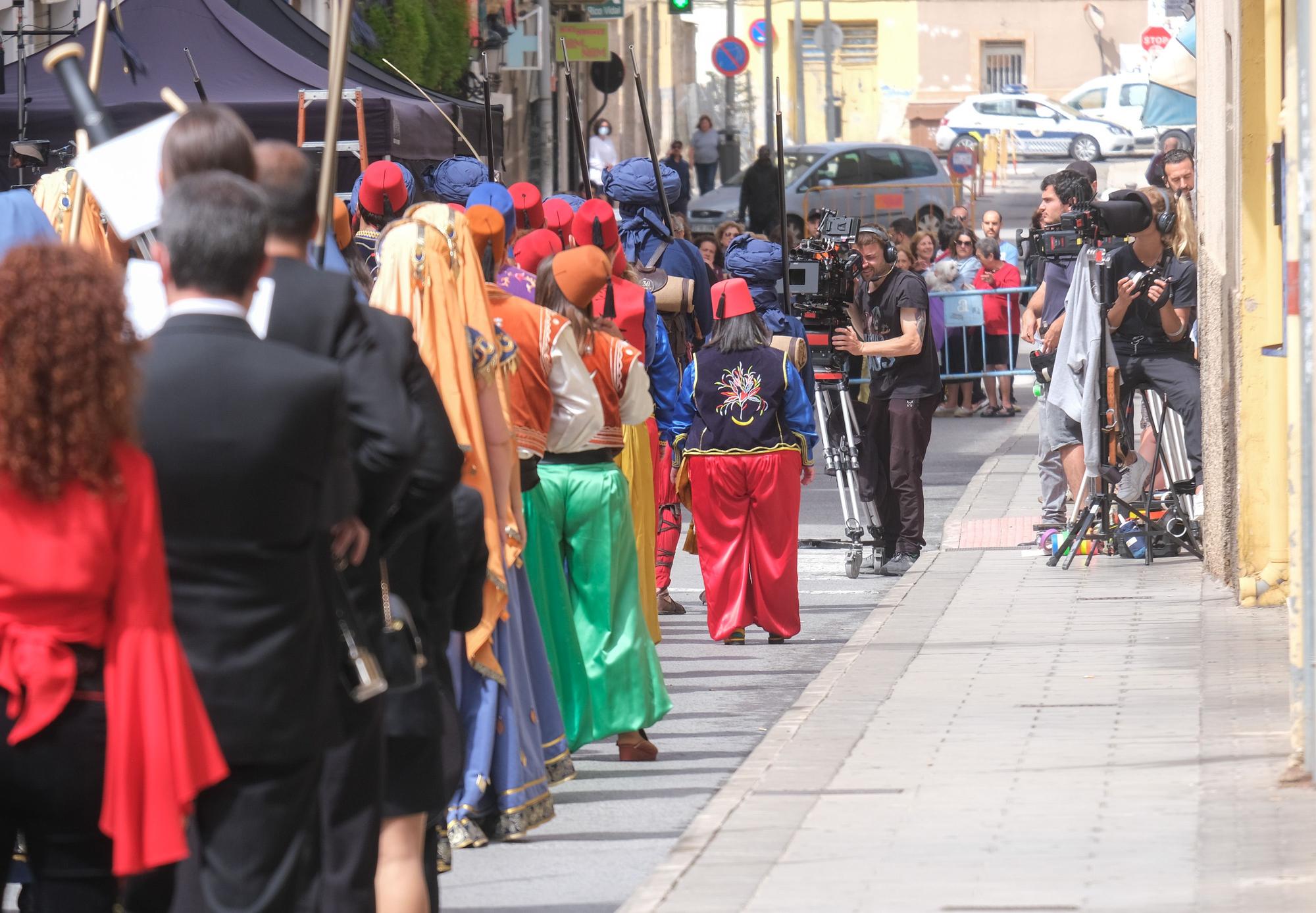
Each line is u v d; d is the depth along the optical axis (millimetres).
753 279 28391
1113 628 23250
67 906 9547
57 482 9125
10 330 9102
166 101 11352
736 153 100062
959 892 13180
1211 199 27125
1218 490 26438
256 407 9773
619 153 99188
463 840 15617
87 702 9297
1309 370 15438
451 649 15398
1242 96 23875
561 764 16625
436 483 11484
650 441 23891
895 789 16125
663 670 23922
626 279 23203
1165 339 28953
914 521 30828
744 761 18547
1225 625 23078
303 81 32625
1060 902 12797
